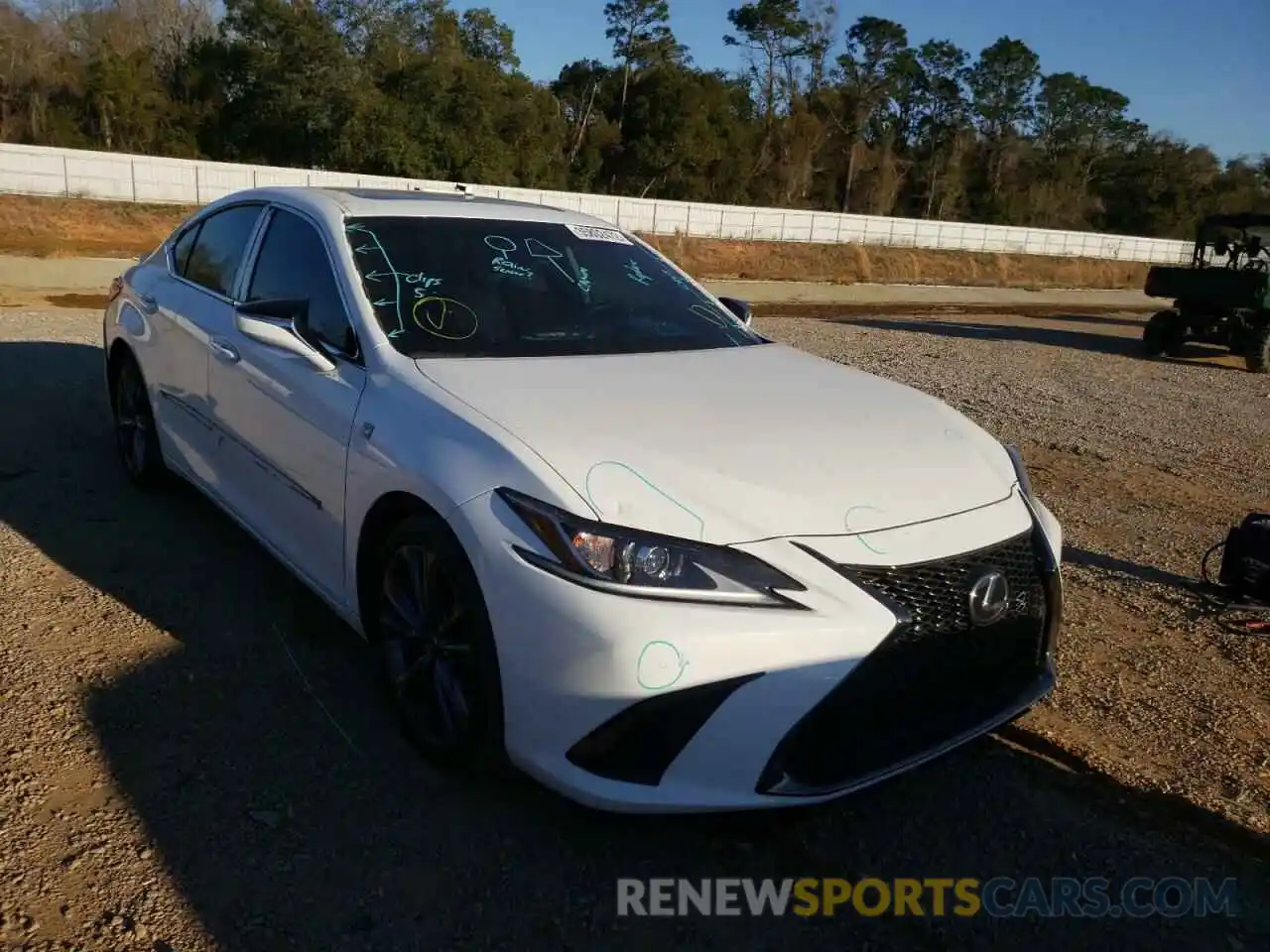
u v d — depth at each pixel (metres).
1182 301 16.77
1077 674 4.09
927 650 2.75
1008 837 3.03
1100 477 7.50
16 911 2.46
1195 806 3.20
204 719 3.31
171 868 2.65
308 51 39.56
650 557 2.53
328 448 3.38
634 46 55.28
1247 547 4.93
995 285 41.66
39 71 43.53
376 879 2.67
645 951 2.51
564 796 2.73
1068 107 77.69
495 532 2.69
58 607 4.00
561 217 4.54
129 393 5.33
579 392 3.20
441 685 3.03
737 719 2.54
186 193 27.61
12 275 17.50
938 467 3.13
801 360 4.04
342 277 3.67
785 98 63.91
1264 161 76.75
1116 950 2.61
